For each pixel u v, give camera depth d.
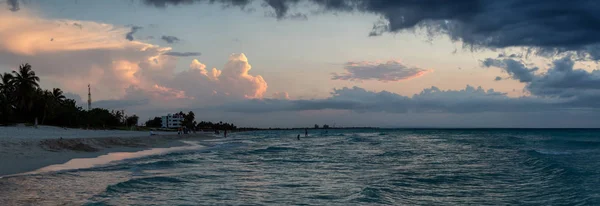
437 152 47.50
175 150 49.38
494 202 16.98
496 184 21.52
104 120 124.81
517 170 27.48
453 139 95.62
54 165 26.05
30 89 74.56
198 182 21.25
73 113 96.81
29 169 23.62
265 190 19.20
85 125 103.06
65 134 60.50
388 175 25.11
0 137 36.59
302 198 17.33
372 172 26.73
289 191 19.00
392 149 54.31
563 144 64.62
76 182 19.59
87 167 26.20
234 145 66.81
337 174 25.64
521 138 97.06
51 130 69.75
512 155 41.19
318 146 63.62
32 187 17.69
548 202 16.78
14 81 74.19
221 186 20.12
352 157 40.09
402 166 30.92
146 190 18.30
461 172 26.66
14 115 78.75
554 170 26.23
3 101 75.62
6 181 18.97
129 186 19.03
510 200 17.38
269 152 47.78
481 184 21.55
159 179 21.61
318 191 19.06
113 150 43.03
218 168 28.34
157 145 58.97
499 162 33.62
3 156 27.44
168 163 30.84
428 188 20.25
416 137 116.25
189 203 15.90
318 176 24.53
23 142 32.78
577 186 20.14
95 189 17.84
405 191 19.36
